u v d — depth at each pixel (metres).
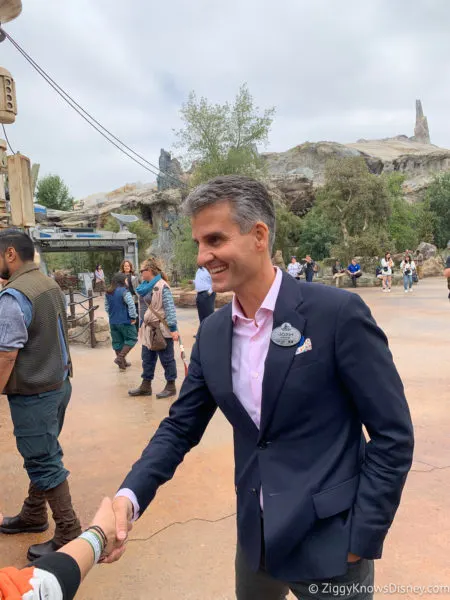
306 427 1.33
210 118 28.14
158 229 42.22
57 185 56.38
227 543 2.83
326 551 1.28
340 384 1.33
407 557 2.66
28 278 2.69
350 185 31.25
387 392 1.29
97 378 6.95
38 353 2.66
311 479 1.30
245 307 1.43
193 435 1.61
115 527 1.33
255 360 1.39
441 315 12.56
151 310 5.78
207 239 1.34
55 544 2.80
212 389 1.45
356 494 1.32
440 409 5.12
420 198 56.38
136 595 2.40
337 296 1.33
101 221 43.47
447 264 7.84
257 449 1.39
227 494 3.43
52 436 2.75
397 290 21.97
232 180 1.33
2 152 5.91
